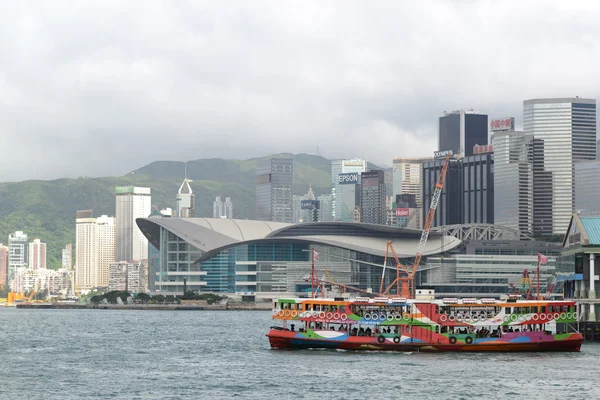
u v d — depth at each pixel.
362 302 168.75
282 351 174.50
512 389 129.38
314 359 160.50
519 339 166.88
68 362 170.88
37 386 137.00
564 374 141.88
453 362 154.75
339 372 144.88
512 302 169.38
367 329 169.12
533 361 156.00
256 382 136.88
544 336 167.75
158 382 139.75
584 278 196.12
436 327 166.50
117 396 126.94
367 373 143.50
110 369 158.12
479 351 166.50
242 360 167.12
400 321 167.12
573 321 170.00
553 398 123.25
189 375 147.62
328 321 170.38
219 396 126.00
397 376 140.50
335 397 124.62
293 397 124.75
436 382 135.12
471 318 166.62
